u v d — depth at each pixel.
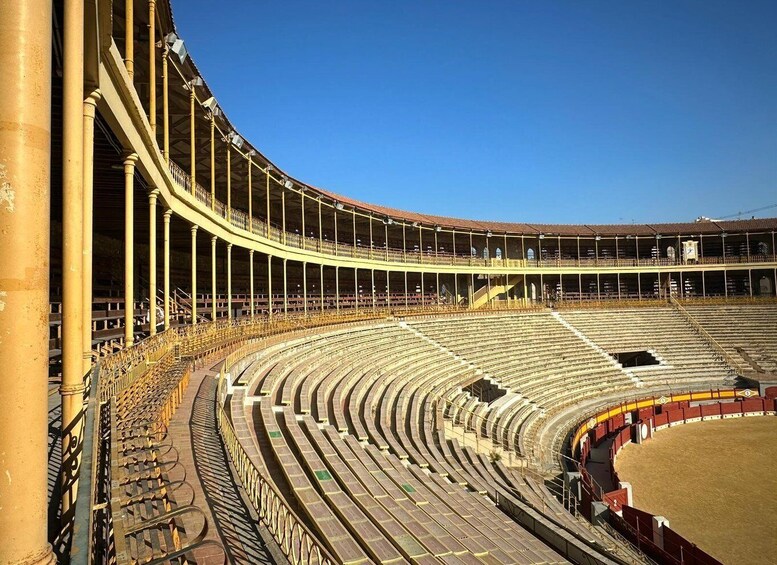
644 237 54.59
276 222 40.59
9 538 3.00
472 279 52.47
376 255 41.31
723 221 57.31
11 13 3.09
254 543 6.38
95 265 20.69
